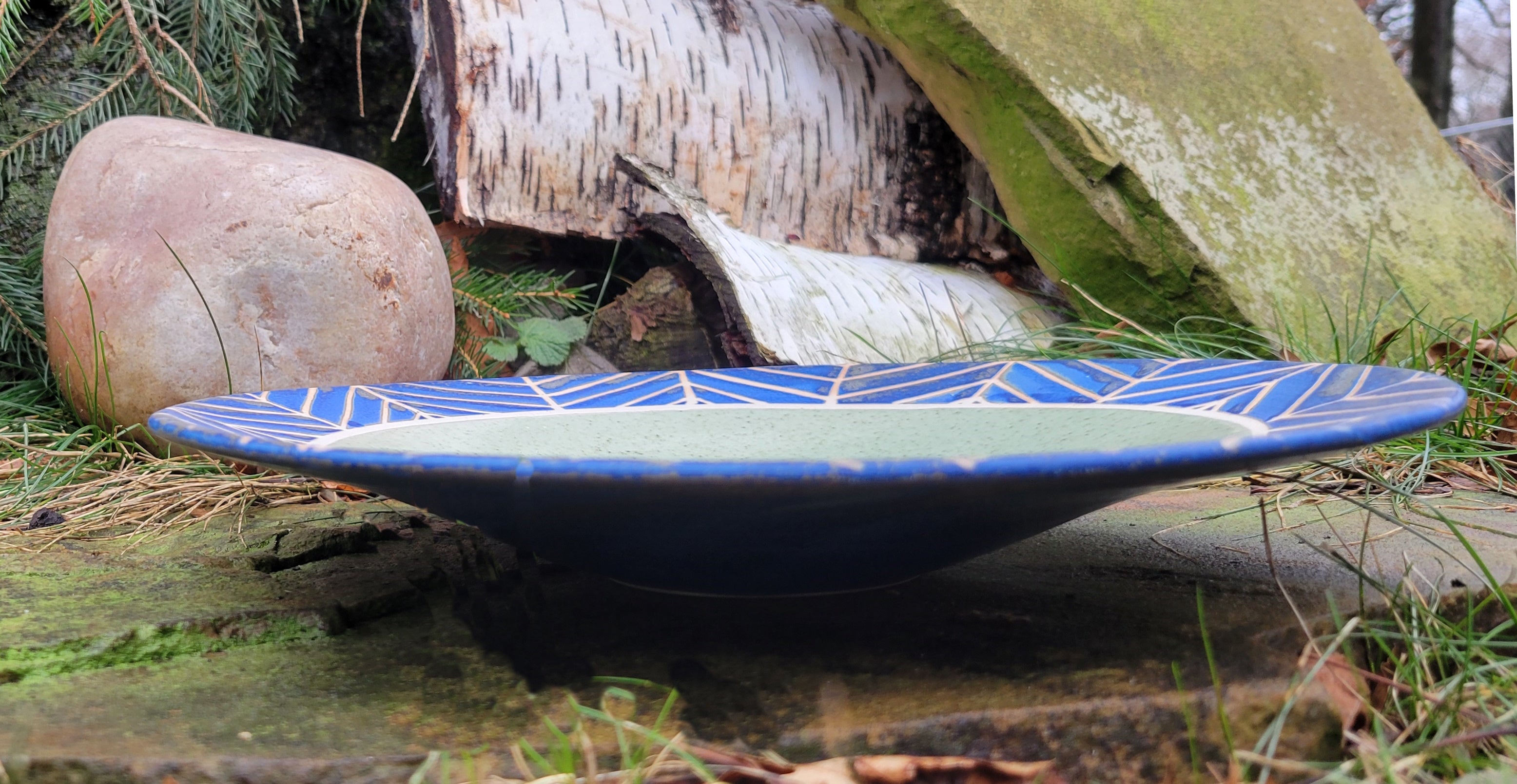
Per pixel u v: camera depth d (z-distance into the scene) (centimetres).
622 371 84
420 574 50
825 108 87
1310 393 43
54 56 81
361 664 41
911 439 48
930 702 35
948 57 80
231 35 82
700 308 82
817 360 76
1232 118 83
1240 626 42
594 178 82
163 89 78
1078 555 51
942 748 34
